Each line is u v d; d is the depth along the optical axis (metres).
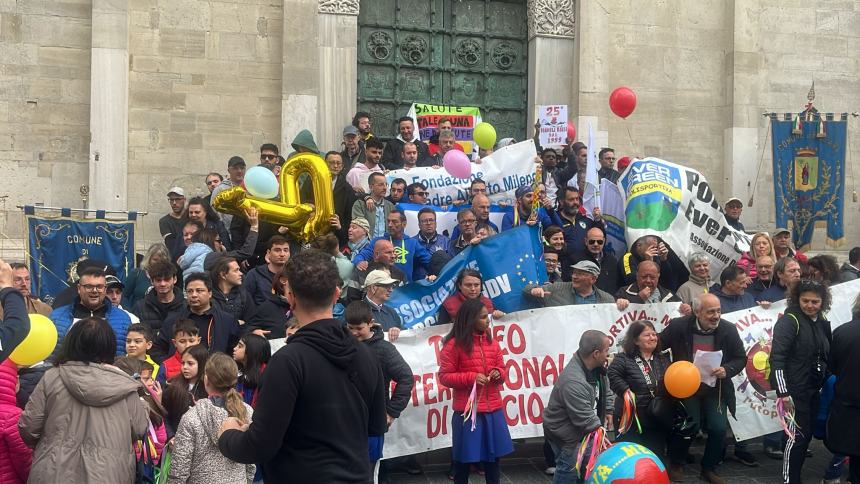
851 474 8.29
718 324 8.68
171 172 13.52
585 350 7.24
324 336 4.29
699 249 11.03
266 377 4.17
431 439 8.71
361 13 14.68
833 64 15.95
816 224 14.27
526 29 15.41
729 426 9.31
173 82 13.54
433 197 11.83
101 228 11.14
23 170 12.96
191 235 10.03
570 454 7.29
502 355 8.37
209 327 7.93
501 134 15.34
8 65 12.92
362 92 14.70
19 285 8.42
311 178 10.09
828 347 8.62
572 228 11.27
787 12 15.80
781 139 14.25
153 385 6.73
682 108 15.60
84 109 13.20
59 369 5.60
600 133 15.04
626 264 10.52
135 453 5.83
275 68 13.98
